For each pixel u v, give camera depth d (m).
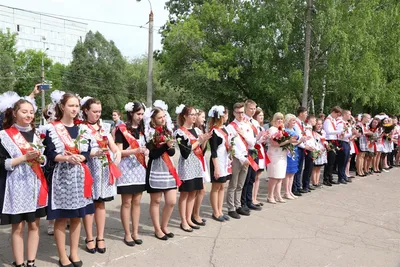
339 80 17.14
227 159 5.58
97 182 4.20
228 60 19.47
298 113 7.69
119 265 4.02
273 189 6.96
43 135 3.79
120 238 4.84
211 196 5.77
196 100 22.03
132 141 4.49
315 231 5.43
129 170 4.49
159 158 4.64
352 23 16.17
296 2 17.48
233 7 21.67
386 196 7.84
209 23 20.83
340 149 8.71
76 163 3.64
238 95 22.36
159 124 4.57
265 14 17.53
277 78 18.69
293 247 4.75
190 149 5.02
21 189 3.55
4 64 35.22
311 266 4.19
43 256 4.21
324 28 16.19
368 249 4.80
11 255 4.22
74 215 3.76
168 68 21.98
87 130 4.09
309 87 18.28
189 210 5.30
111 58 41.38
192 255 4.37
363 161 10.25
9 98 3.64
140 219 5.75
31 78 41.78
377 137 10.33
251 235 5.14
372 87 16.69
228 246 4.70
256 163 6.19
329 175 8.72
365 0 16.38
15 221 3.52
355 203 7.15
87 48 40.47
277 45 18.33
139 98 43.72
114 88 40.75
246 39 19.14
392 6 18.36
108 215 5.94
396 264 4.35
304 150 7.64
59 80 43.88
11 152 3.53
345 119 8.90
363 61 16.47
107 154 4.19
